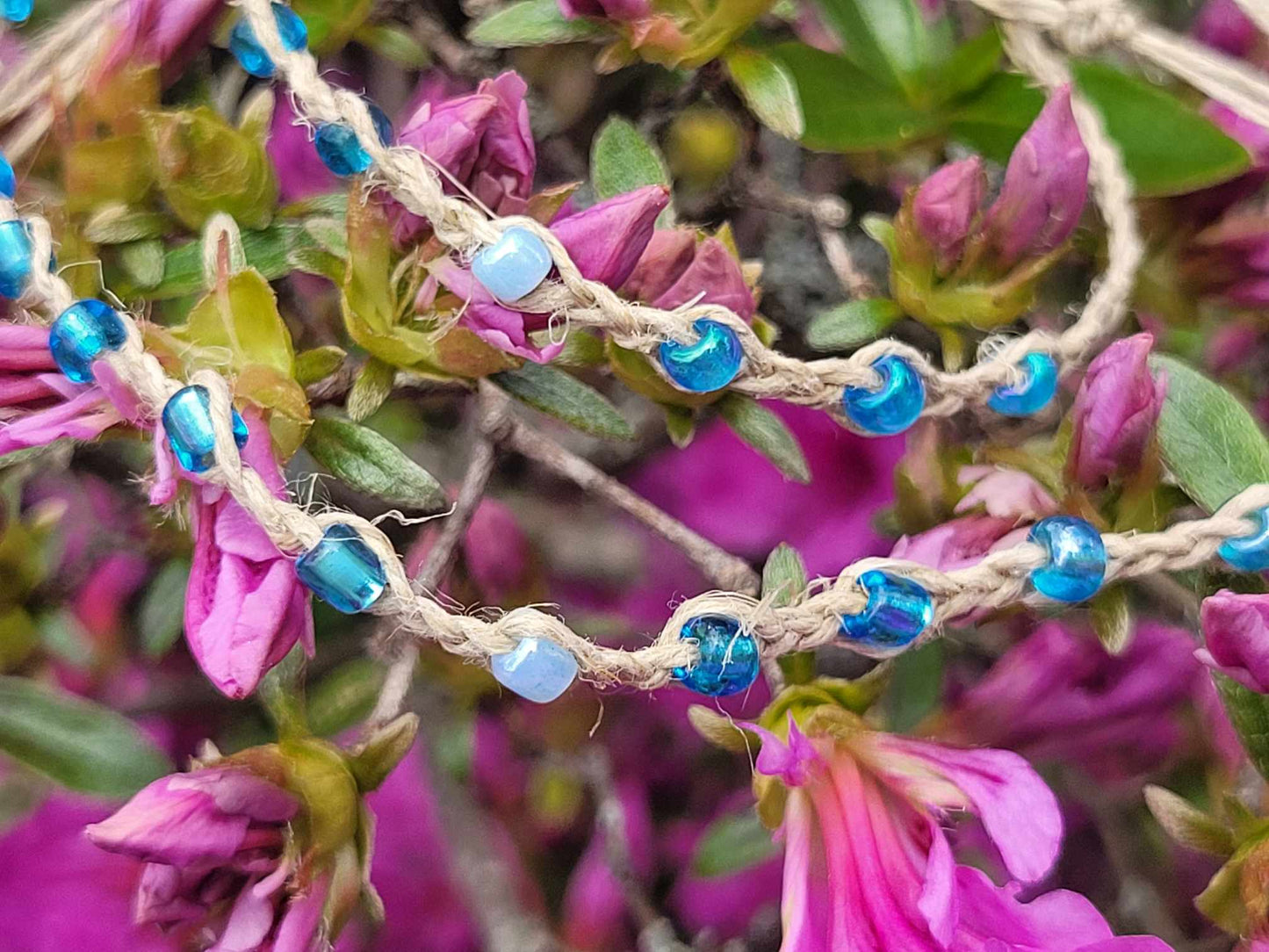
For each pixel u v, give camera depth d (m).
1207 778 0.09
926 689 0.10
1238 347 0.10
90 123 0.08
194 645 0.07
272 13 0.08
